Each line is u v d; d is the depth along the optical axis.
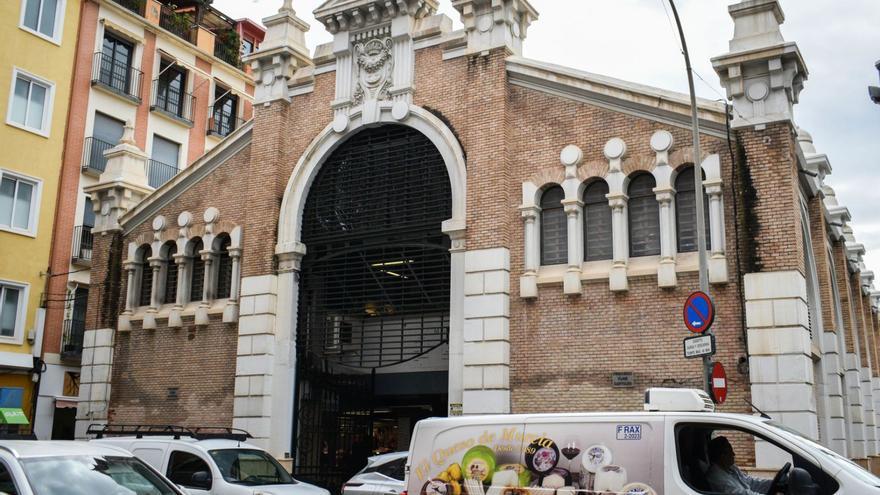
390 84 20.33
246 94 41.50
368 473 14.45
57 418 30.44
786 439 7.72
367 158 20.56
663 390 9.05
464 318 17.72
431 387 20.66
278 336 20.56
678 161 16.41
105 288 24.72
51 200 30.66
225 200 22.89
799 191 17.23
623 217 16.80
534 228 17.75
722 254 15.62
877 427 29.86
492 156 18.22
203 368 22.03
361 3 20.61
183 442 13.58
